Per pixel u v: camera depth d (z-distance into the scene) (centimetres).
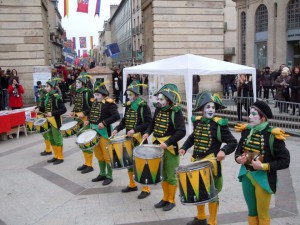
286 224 527
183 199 457
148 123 647
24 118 1286
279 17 3078
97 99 739
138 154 545
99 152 741
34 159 960
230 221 545
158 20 2095
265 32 3322
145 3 2302
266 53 3325
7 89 1557
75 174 812
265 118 424
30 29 1955
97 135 715
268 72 1748
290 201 613
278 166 406
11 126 1220
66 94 2375
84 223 556
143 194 655
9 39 1944
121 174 801
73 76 2398
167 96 563
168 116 573
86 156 827
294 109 1175
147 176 541
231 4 4400
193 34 2141
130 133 634
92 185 734
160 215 576
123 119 689
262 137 415
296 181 716
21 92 1502
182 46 2134
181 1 2108
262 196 417
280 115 1207
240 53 3775
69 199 660
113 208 611
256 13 3428
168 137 573
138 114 652
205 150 487
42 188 725
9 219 580
